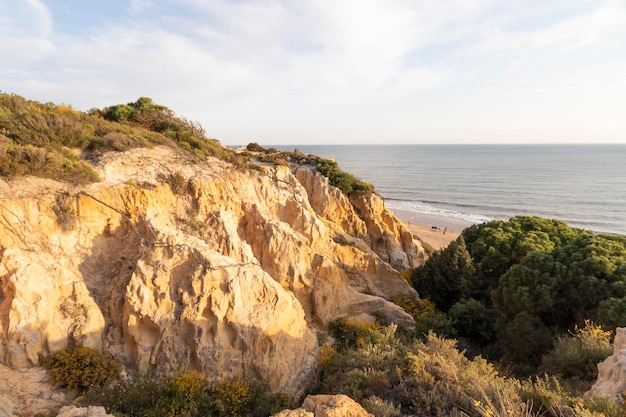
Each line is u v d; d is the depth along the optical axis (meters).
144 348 12.86
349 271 23.84
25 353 10.95
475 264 25.78
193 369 13.12
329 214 29.91
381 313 21.45
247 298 14.60
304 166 33.84
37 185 13.39
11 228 12.11
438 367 10.97
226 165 21.52
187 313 13.22
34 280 11.52
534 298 19.16
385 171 170.62
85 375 11.28
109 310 13.39
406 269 32.03
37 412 10.27
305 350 16.14
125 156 16.95
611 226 69.69
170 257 14.05
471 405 8.88
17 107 18.16
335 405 7.32
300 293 19.66
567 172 158.88
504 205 91.94
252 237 19.95
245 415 11.99
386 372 11.21
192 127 25.98
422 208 90.88
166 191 17.05
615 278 18.56
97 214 14.47
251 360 13.92
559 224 28.59
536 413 9.02
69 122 17.31
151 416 10.86
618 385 9.50
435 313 23.44
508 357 18.83
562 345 15.20
